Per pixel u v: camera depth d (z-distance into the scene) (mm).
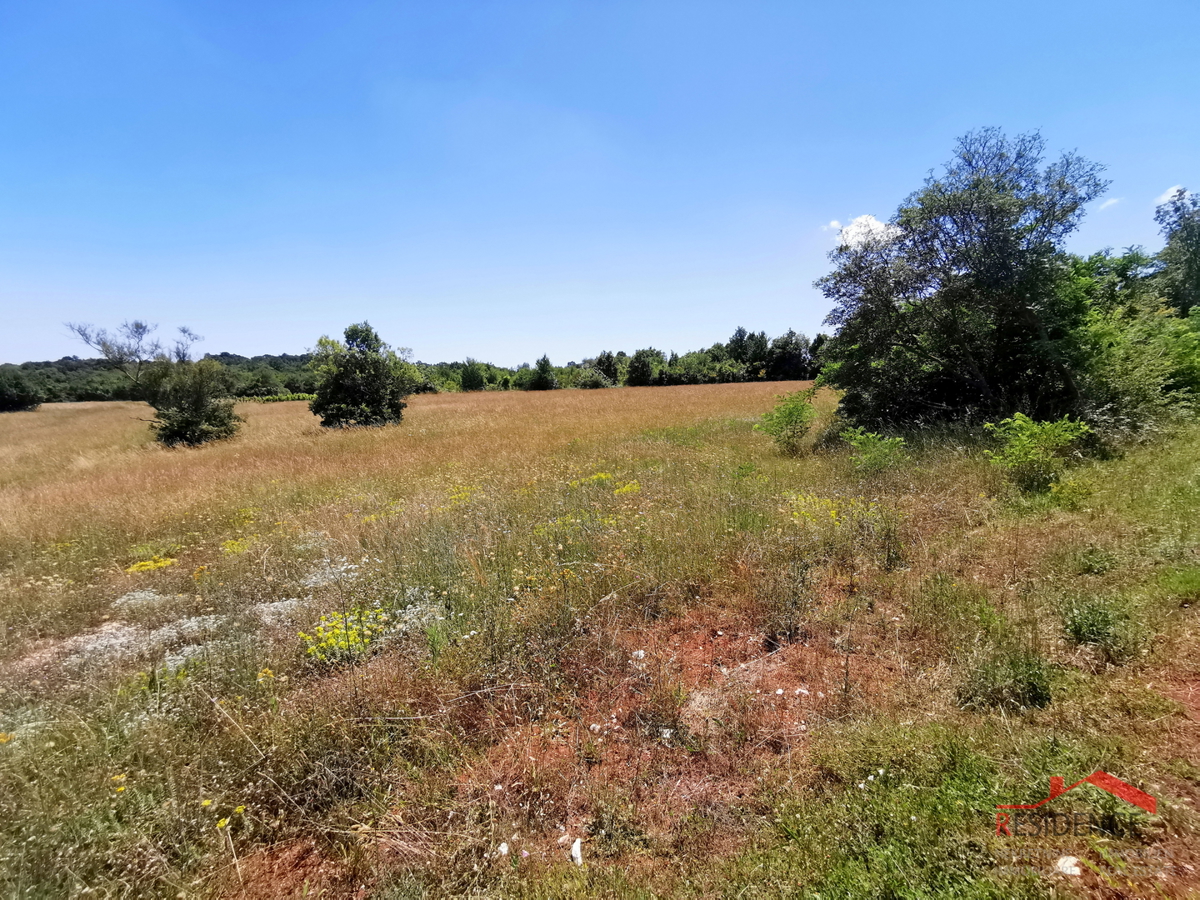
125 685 3662
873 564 4875
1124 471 5668
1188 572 3543
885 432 10070
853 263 10477
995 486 6258
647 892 2068
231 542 6703
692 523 5930
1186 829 1890
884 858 1990
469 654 3686
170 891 2248
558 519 6324
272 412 33531
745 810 2455
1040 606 3668
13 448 21000
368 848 2406
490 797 2623
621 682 3484
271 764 2814
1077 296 8930
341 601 4770
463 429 18328
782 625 3984
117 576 5980
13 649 4379
